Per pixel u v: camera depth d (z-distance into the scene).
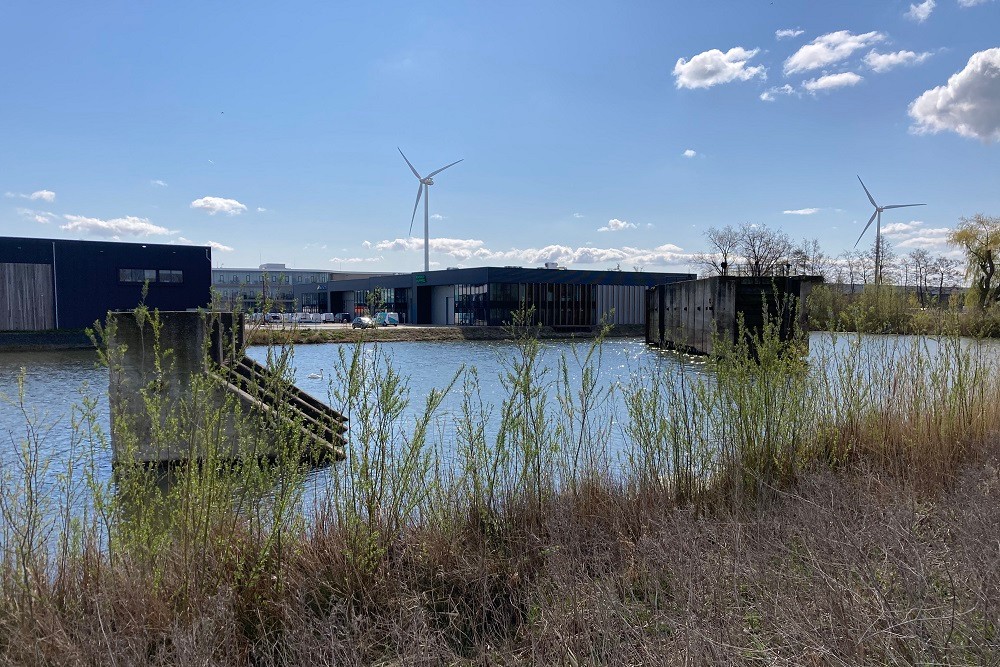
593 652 3.21
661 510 5.27
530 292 60.53
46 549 4.01
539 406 5.42
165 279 48.97
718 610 3.43
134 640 3.39
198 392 4.64
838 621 3.21
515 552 4.70
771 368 6.26
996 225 46.62
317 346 38.84
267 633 3.67
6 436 12.19
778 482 5.76
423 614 3.70
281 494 4.25
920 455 6.31
